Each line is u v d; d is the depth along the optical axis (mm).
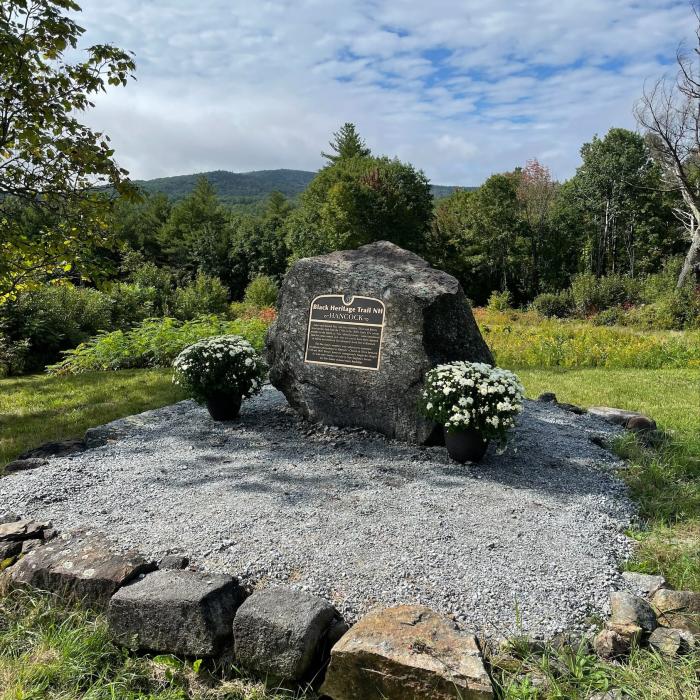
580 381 10484
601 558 3572
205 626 2875
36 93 6969
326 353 5992
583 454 5590
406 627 2746
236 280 48531
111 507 4211
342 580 3246
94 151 7430
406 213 37969
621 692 2562
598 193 46062
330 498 4277
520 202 47750
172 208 60219
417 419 5539
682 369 12031
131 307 18734
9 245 7434
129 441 5832
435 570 3332
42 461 5242
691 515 4398
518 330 17969
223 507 4109
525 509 4184
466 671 2508
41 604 3217
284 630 2744
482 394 4836
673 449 5871
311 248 38625
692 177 34844
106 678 2789
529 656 2727
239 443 5695
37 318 14719
